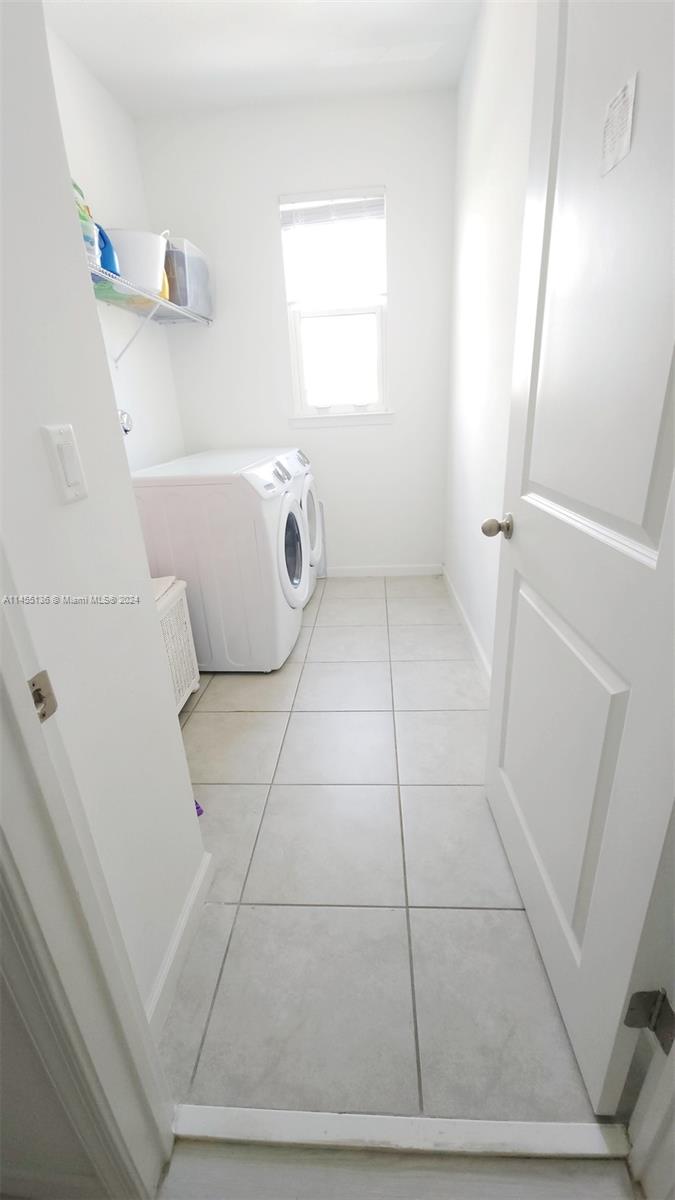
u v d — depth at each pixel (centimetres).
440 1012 102
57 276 72
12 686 51
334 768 170
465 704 203
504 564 127
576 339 83
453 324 272
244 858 138
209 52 208
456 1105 88
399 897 125
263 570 213
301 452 287
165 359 288
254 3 182
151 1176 81
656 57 59
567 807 94
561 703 95
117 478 87
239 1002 105
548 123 90
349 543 339
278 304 282
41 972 58
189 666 210
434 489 321
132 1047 74
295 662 241
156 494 206
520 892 124
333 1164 83
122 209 245
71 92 204
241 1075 94
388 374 296
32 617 66
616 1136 83
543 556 101
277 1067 95
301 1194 80
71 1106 68
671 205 58
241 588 217
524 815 119
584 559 83
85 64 211
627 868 71
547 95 90
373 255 278
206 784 165
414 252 271
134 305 228
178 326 288
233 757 178
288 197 264
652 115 60
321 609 297
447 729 188
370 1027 100
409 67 226
